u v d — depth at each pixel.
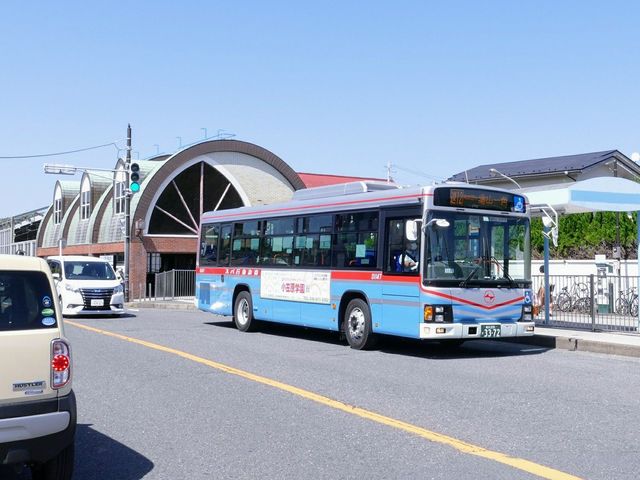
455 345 15.20
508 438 7.05
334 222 15.13
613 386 9.98
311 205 15.95
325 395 9.27
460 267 12.95
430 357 13.24
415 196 12.99
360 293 14.21
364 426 7.59
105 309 22.69
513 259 13.65
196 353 13.45
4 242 69.94
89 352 13.58
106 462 6.38
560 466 6.09
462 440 6.98
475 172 31.89
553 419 7.88
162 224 39.16
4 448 4.93
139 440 7.13
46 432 5.09
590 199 15.79
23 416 5.02
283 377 10.70
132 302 32.84
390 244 13.55
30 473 6.21
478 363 12.39
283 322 16.64
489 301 13.11
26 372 5.09
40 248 54.66
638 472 5.91
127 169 33.38
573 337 14.73
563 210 17.00
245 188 39.62
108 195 42.81
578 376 10.89
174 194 39.38
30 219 63.47
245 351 13.86
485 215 13.38
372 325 13.85
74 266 23.31
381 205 13.80
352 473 5.95
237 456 6.52
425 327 12.58
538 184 28.77
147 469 6.16
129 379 10.55
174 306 30.12
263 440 7.07
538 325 17.59
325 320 15.19
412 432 7.30
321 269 15.38
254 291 17.81
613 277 16.83
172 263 39.38
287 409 8.45
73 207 49.34
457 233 13.04
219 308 19.41
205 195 40.72
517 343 15.72
